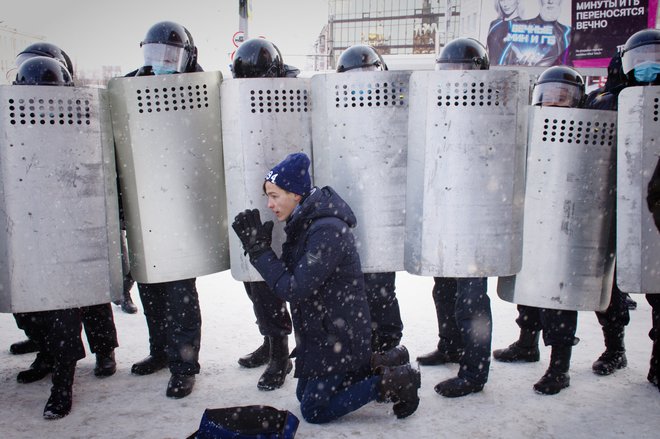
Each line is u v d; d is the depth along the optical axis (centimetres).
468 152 277
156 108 279
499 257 281
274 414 238
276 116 288
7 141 254
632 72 280
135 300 491
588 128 280
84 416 269
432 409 273
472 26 1655
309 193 257
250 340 380
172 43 286
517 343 339
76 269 267
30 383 311
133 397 291
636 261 269
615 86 302
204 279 562
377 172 291
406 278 573
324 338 252
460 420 262
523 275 292
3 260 259
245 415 238
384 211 294
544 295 289
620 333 319
